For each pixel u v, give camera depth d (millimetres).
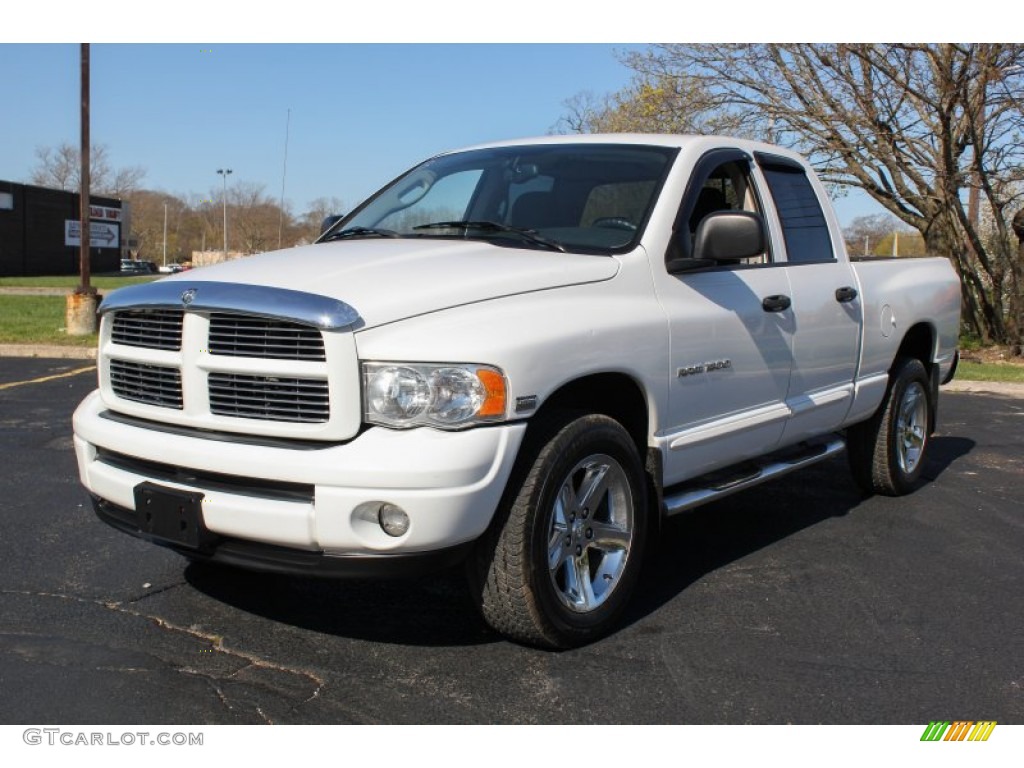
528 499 3449
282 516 3236
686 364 4184
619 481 3877
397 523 3219
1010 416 9797
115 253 68062
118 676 3424
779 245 5043
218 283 3521
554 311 3631
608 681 3461
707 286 4383
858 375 5613
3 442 7398
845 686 3473
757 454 4883
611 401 4145
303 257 3982
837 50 15266
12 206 56844
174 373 3580
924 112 15734
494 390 3305
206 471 3404
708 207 4824
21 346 13328
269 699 3277
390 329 3312
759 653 3736
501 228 4340
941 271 6691
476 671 3516
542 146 4984
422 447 3191
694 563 4848
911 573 4746
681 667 3590
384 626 3914
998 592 4496
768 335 4711
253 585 4352
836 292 5301
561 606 3602
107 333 3900
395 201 5078
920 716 3268
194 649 3664
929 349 6520
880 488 6227
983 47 14406
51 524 5238
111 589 4277
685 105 17375
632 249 4113
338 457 3191
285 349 3336
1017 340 15477
